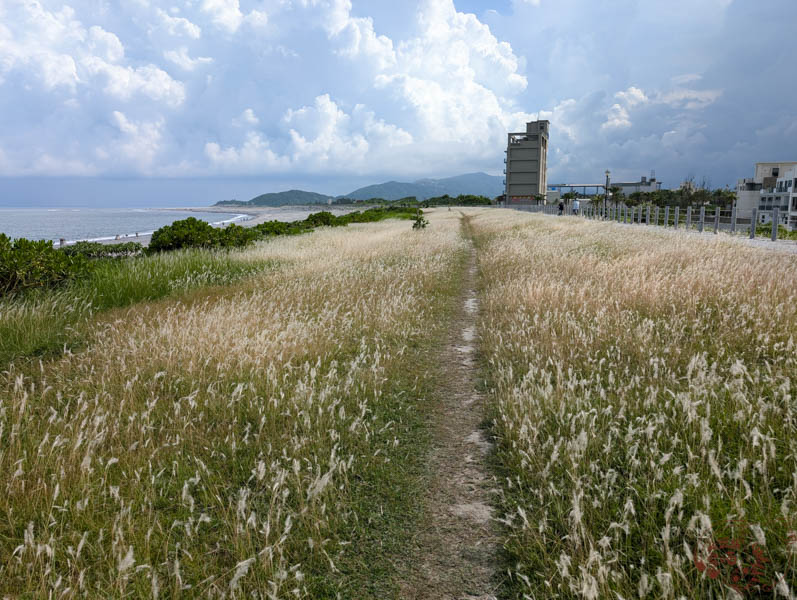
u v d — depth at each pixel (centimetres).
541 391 456
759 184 9644
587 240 1905
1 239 923
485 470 396
